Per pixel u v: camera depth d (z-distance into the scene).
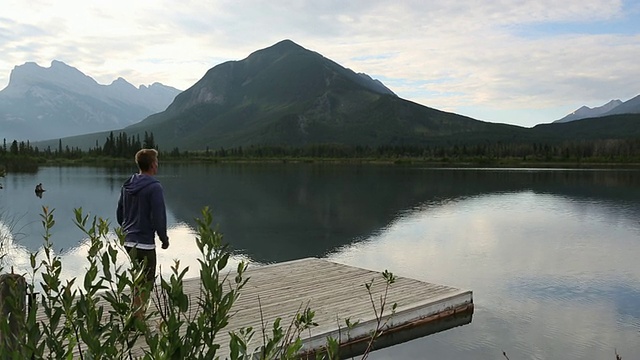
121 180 47.25
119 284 2.12
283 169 80.56
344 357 7.04
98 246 2.40
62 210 24.27
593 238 18.75
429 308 8.41
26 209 24.53
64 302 2.11
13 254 14.06
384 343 7.63
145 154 6.50
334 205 28.69
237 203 29.25
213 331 1.94
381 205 28.89
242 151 166.00
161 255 15.12
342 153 157.12
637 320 9.16
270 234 18.98
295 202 30.11
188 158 126.94
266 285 9.30
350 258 14.93
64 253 14.62
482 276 12.79
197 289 8.69
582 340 8.09
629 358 7.38
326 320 7.35
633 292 11.19
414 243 17.41
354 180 51.47
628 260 14.84
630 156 119.94
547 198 33.88
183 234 18.78
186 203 28.97
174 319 1.82
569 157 122.81
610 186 44.78
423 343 7.73
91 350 1.87
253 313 7.58
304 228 20.44
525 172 71.94
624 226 21.77
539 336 8.23
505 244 17.34
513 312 9.56
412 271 13.30
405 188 41.44
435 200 31.97
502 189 41.19
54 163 96.38
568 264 14.29
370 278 9.94
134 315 2.04
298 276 10.04
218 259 2.02
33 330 1.93
